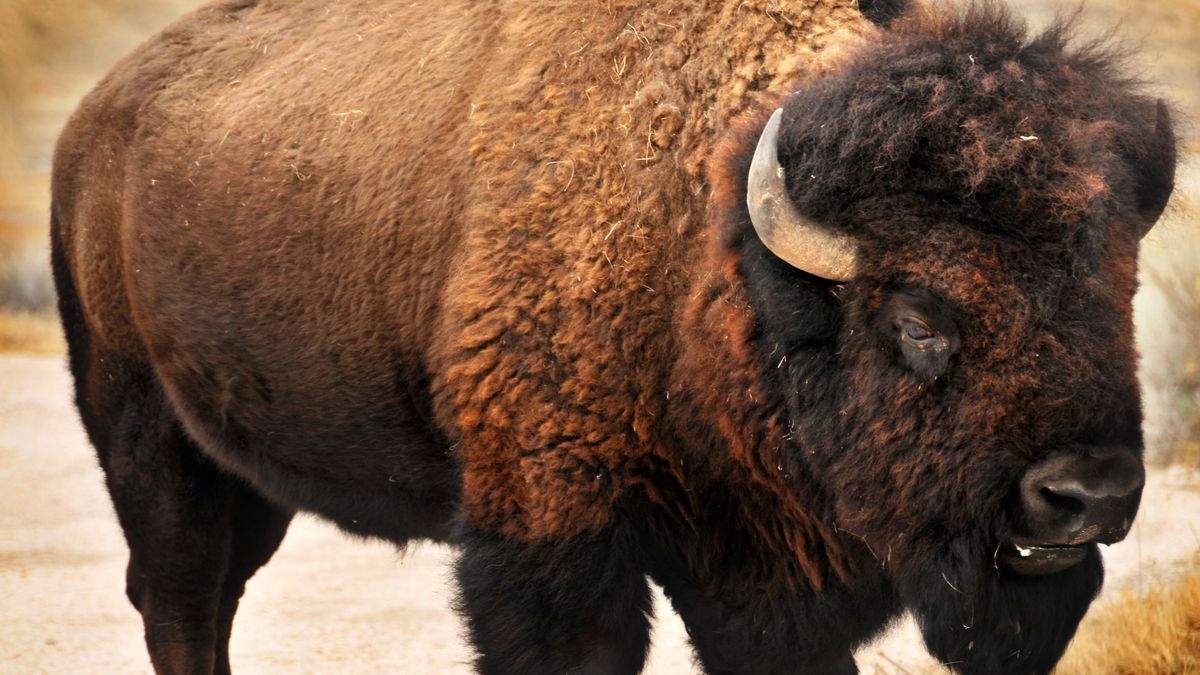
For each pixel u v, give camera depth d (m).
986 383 10.91
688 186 13.08
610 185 13.33
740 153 12.18
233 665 20.92
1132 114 11.90
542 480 13.27
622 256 13.11
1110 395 10.66
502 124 14.14
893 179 11.23
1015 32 12.03
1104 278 10.86
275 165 16.19
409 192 14.80
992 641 11.86
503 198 13.77
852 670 14.89
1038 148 10.97
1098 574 11.98
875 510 11.92
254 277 16.12
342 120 15.80
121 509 18.73
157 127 17.78
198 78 17.88
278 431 16.36
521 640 13.33
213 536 18.36
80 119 19.33
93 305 18.59
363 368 15.20
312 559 28.48
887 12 13.55
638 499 13.41
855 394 11.69
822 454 12.16
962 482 11.19
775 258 11.85
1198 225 31.17
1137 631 17.31
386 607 24.36
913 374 11.28
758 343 12.30
